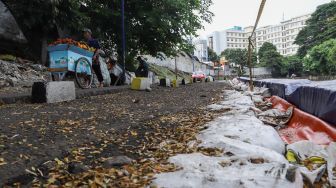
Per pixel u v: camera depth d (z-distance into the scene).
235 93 11.58
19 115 5.20
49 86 7.02
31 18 13.61
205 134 3.83
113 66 14.91
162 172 2.57
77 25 15.15
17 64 12.96
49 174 2.71
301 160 2.95
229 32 167.12
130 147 3.62
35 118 4.97
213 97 10.23
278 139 3.53
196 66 62.94
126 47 19.75
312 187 2.30
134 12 18.84
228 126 4.07
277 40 167.38
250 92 11.14
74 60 9.02
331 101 4.59
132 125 4.80
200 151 3.16
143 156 3.25
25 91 9.34
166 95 10.70
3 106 6.29
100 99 8.29
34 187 2.45
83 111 5.96
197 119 5.36
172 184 2.27
